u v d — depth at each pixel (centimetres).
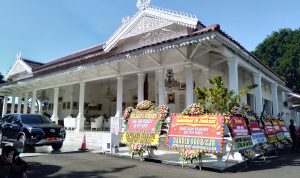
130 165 873
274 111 1891
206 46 1117
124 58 1198
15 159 490
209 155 1057
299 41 3428
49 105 2675
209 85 1356
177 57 1271
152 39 1484
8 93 2708
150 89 1819
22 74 2706
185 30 1356
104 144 1165
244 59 1269
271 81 1848
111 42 1636
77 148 1331
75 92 2364
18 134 1191
